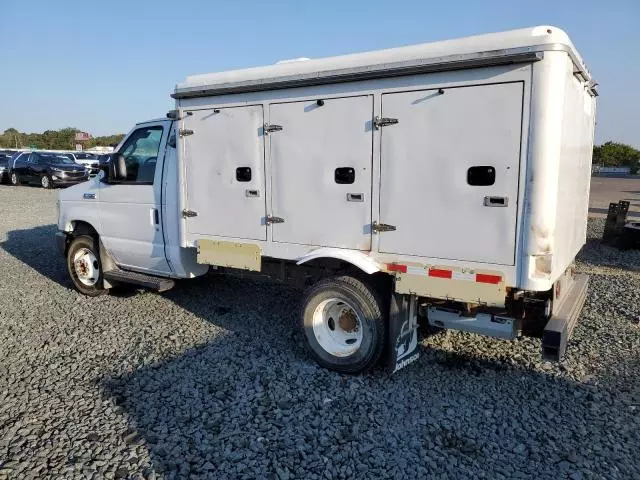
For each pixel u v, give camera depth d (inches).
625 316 228.4
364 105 155.7
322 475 121.0
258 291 274.7
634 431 138.6
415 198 150.1
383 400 154.9
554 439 135.3
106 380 169.5
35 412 149.0
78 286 272.2
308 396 157.1
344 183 162.6
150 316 235.6
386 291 167.6
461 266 144.9
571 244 163.6
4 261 361.1
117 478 119.3
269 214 181.0
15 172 986.7
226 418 144.8
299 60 173.8
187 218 205.0
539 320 150.9
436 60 140.0
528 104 130.4
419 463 125.3
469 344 197.8
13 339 208.2
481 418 145.6
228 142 187.9
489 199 138.0
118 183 245.1
